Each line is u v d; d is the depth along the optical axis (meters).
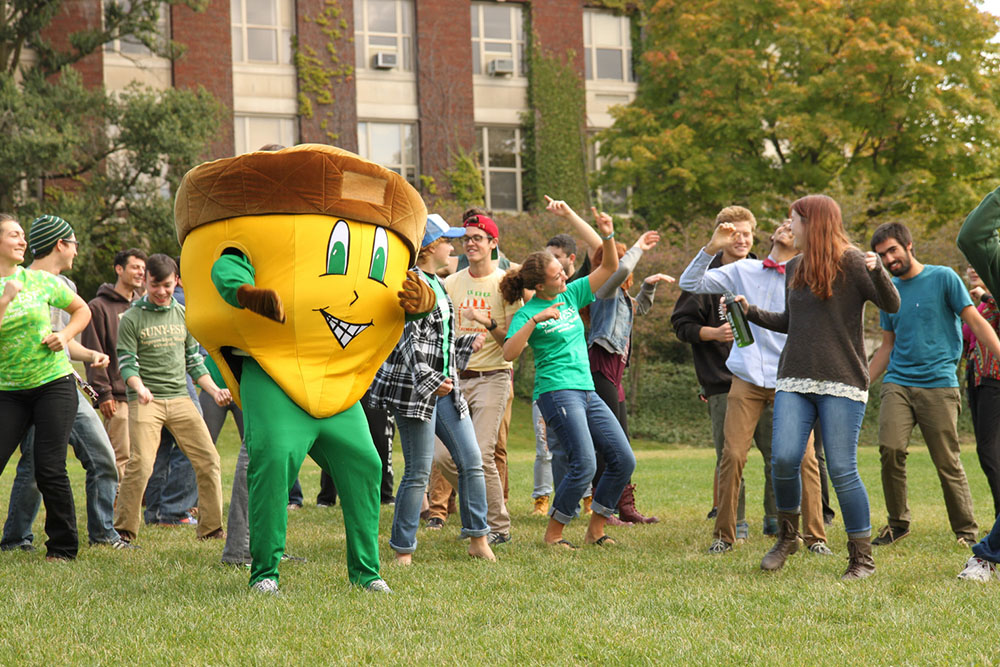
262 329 4.53
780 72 26.25
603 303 7.41
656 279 7.32
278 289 4.51
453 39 30.14
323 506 8.75
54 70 25.59
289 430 4.58
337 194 4.57
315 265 4.54
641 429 24.80
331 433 4.70
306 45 28.86
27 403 5.84
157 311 6.75
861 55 23.92
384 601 4.45
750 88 25.39
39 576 5.16
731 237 6.50
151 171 24.66
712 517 7.96
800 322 5.32
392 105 29.78
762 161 26.05
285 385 4.54
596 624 4.04
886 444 6.64
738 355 6.25
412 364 5.55
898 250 6.68
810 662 3.50
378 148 29.75
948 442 6.64
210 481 6.77
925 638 3.82
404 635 3.85
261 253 4.51
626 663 3.50
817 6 24.89
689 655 3.58
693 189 26.36
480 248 7.04
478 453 5.92
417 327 5.58
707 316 6.82
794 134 23.94
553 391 6.23
